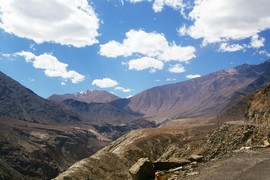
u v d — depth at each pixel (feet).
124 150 508.94
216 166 87.25
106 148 622.54
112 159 460.55
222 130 319.06
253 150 104.17
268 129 199.41
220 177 75.61
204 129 626.23
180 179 80.12
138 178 93.40
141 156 501.97
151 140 552.82
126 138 625.41
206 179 75.82
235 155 99.50
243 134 240.53
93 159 440.04
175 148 446.19
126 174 435.53
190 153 385.50
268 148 105.19
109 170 428.15
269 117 316.81
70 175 387.34
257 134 216.74
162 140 561.84
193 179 77.61
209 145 311.27
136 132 630.74
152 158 507.71
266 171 75.77
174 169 92.79
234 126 307.17
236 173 77.30
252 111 361.51
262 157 90.94
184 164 97.30
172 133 595.06
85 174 398.42
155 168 96.48
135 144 531.91
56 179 379.35
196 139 449.89
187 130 622.54
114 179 413.18
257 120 335.47
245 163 86.12
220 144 282.77
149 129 650.84
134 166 95.76
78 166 412.16
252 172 76.28
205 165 91.50
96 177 402.52
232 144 248.93
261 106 354.54
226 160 93.35
